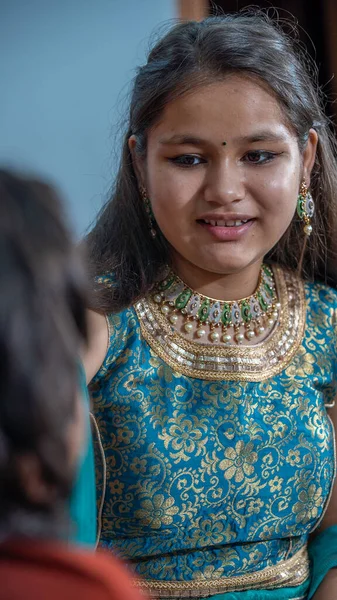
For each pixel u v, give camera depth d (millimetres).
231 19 1584
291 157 1484
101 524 1520
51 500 771
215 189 1435
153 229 1565
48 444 729
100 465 1490
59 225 744
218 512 1516
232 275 1543
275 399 1562
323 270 1734
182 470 1488
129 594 727
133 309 1540
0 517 756
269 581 1568
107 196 1725
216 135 1426
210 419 1509
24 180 748
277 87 1439
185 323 1557
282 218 1490
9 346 695
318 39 2561
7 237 708
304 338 1633
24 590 705
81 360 1347
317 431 1573
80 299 759
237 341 1575
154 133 1468
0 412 710
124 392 1498
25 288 704
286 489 1548
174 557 1524
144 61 2445
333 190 1703
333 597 1583
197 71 1424
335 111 2498
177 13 2500
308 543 1705
